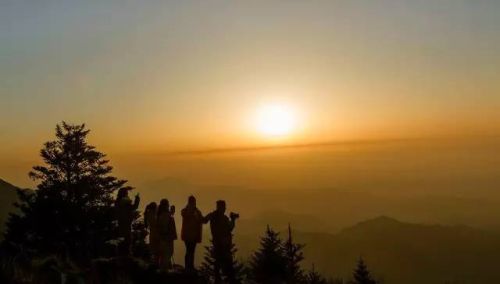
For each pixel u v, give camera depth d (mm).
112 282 11883
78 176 30828
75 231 26297
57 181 29828
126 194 16203
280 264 33281
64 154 30891
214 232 15008
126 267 13039
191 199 14906
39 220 26484
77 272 11555
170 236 14578
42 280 9820
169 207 14969
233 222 15242
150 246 15102
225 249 14977
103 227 26750
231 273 15148
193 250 14789
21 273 9422
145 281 12938
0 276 8922
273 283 24453
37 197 28219
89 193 29516
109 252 22531
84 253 19375
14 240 25438
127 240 15578
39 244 25000
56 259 11562
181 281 13562
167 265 14398
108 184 31156
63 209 26938
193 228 14648
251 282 19609
